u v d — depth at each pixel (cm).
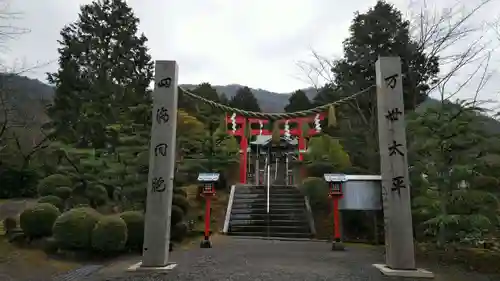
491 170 807
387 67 724
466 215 793
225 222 1352
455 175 807
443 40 1526
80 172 1170
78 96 2177
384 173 692
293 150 2008
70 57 2531
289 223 1316
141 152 1135
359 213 1252
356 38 1806
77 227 780
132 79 2667
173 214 1061
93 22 2648
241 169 1950
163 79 745
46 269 691
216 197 1639
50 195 1045
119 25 2678
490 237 917
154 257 685
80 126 1420
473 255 805
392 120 704
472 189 812
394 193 679
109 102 1622
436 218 790
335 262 766
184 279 610
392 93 714
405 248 660
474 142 824
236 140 2000
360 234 1239
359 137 1745
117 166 1115
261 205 1472
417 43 1590
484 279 632
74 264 748
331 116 810
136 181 1082
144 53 2766
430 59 1571
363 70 1788
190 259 798
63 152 1255
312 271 673
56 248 809
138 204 1066
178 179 1388
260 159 2325
